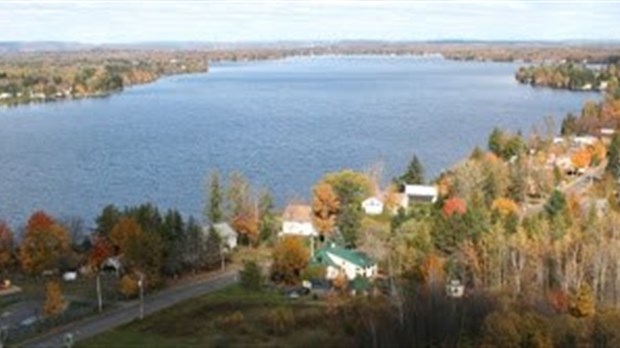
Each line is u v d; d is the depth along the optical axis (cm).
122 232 11038
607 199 13900
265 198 13650
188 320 8862
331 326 8319
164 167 19675
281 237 12362
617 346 7738
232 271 11200
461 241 10875
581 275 9744
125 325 8756
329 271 10556
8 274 11062
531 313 7975
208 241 11356
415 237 11000
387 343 7619
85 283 10619
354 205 13162
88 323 8881
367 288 9856
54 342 8238
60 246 11200
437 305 8012
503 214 12344
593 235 10956
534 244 10550
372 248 11406
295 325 8431
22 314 9256
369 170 17512
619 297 9512
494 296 8769
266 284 10481
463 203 12681
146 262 10481
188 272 11056
